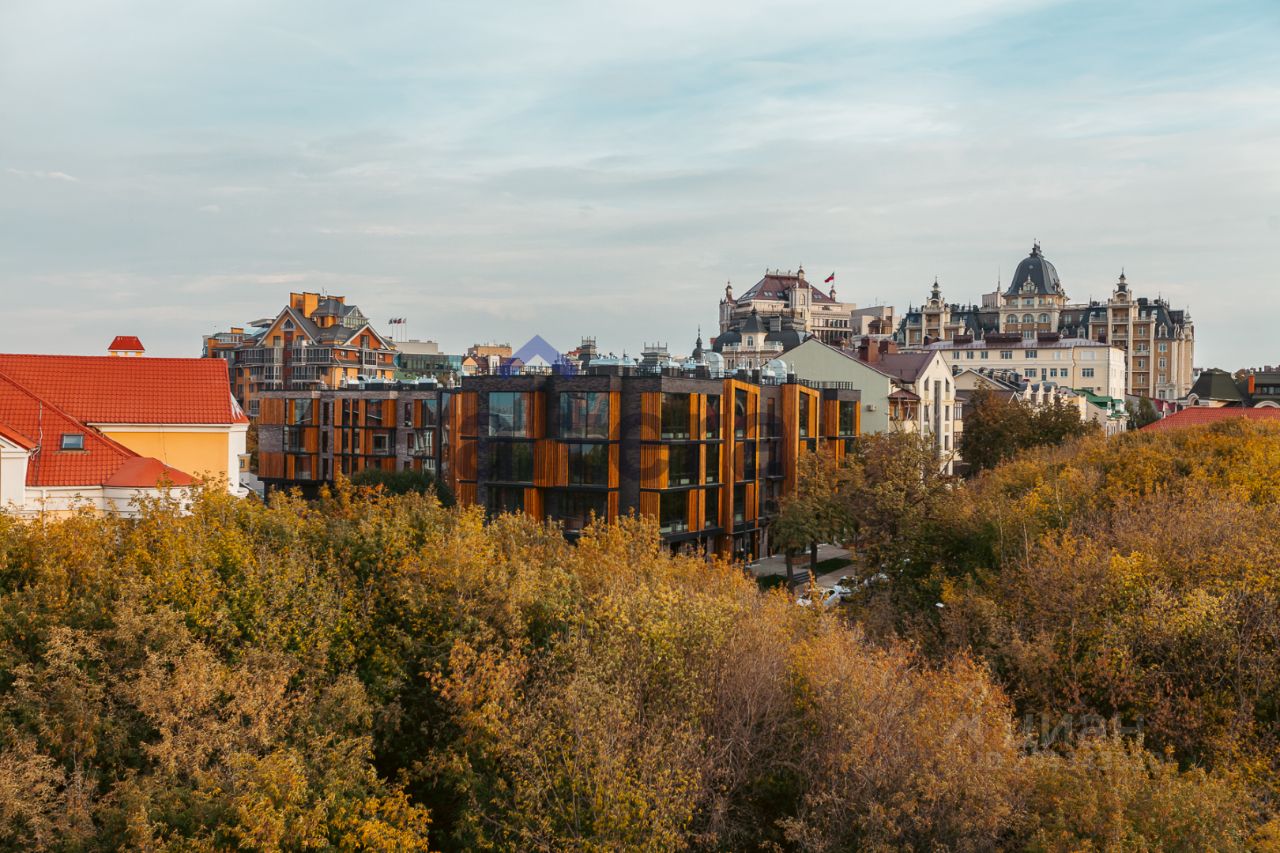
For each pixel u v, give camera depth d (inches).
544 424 2380.7
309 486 3314.5
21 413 1419.8
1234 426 2146.9
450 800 914.7
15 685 758.5
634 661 911.0
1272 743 959.6
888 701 864.3
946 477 2250.2
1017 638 1134.4
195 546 949.8
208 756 757.3
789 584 2324.1
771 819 891.4
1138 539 1282.0
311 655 906.7
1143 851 722.2
